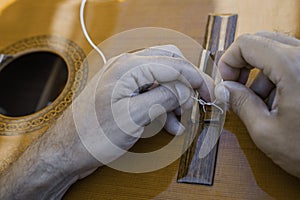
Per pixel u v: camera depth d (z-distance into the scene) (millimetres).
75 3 873
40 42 831
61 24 846
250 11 727
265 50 517
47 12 877
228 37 700
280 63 494
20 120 720
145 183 581
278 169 544
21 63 818
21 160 588
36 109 752
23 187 564
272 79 512
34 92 781
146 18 793
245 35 559
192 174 570
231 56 584
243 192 537
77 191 599
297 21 683
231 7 747
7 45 846
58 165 555
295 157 479
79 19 838
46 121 705
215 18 739
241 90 570
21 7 906
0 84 799
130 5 828
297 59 489
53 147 564
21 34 856
